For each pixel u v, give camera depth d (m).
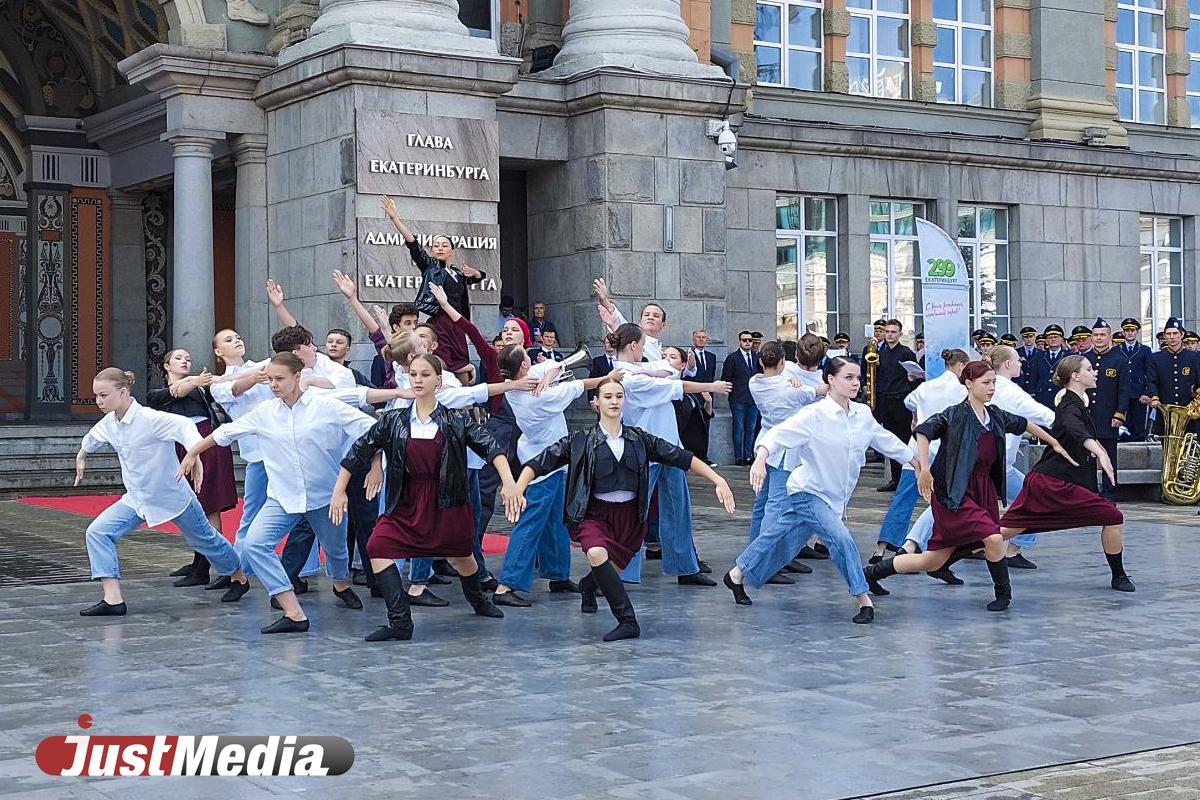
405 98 19.94
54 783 5.96
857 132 26.08
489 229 20.50
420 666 8.17
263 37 21.72
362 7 20.11
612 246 22.09
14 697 7.43
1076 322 28.70
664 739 6.57
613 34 22.69
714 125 22.73
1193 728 6.80
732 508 9.27
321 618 9.80
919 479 10.07
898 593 10.81
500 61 20.47
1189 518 16.08
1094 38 29.47
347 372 11.07
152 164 24.70
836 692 7.51
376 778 5.99
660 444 9.31
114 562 9.95
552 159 22.52
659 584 11.30
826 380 9.84
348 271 19.62
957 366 12.47
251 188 21.16
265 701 7.32
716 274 22.89
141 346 26.50
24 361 26.23
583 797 5.73
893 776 6.01
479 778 5.98
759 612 9.98
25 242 26.23
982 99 28.98
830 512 9.72
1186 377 19.09
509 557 10.40
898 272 27.11
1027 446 17.81
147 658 8.42
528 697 7.39
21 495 18.88
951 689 7.57
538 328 21.73
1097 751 6.41
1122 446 18.56
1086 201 28.86
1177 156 29.72
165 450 9.93
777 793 5.78
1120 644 8.80
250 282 21.12
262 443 9.48
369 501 10.44
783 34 26.91
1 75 25.86
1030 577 11.57
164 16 21.66
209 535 10.21
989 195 27.75
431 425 9.14
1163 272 30.20
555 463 9.23
